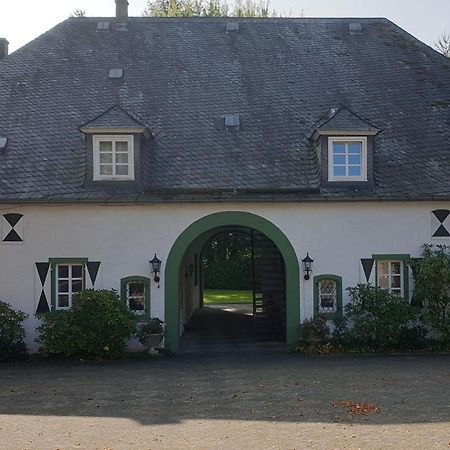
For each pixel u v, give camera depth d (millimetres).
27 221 15602
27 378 12508
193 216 15758
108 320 14414
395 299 15227
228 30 20906
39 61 19375
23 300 15578
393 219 15953
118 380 12211
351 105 18141
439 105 18234
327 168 15852
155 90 18484
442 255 15375
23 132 16922
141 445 7906
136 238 15703
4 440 8195
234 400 10320
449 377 12000
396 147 16844
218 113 17750
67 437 8297
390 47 20422
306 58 19859
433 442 7770
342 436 8086
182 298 19625
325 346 15320
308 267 15789
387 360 14203
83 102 17984
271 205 15836
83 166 16078
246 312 25609
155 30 20875
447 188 15758
